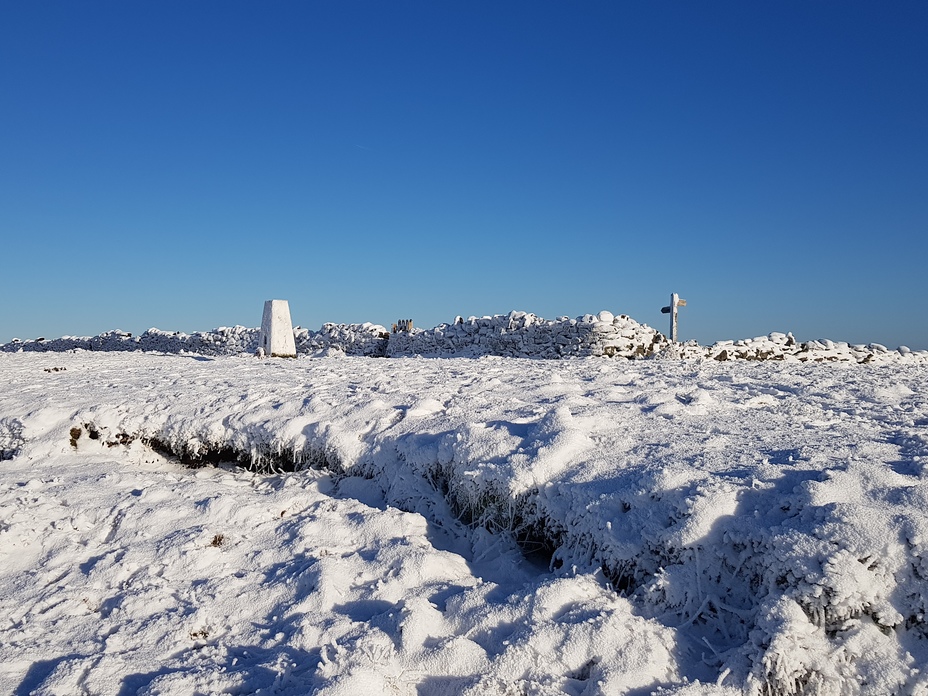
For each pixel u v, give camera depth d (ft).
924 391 25.02
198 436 22.20
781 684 8.70
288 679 9.41
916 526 9.58
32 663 10.28
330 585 12.19
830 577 9.33
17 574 13.76
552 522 13.51
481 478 15.02
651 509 12.00
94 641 10.92
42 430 23.58
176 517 15.94
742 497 11.51
